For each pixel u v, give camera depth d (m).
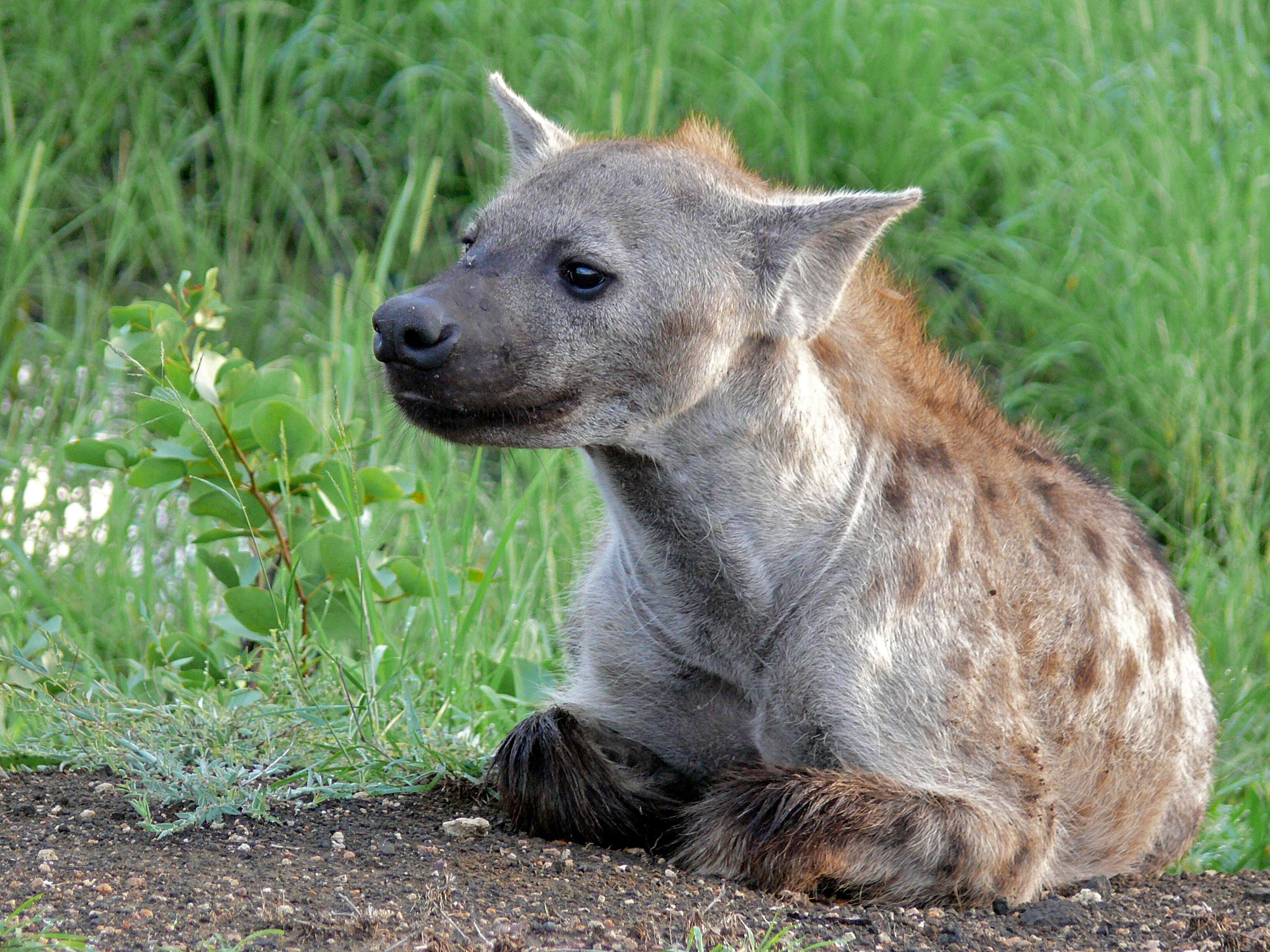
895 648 6.96
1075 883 7.71
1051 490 7.89
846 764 6.98
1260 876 7.99
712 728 7.50
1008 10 17.33
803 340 6.91
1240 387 14.07
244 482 9.41
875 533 7.03
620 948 5.65
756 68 16.77
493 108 16.73
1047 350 14.66
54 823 6.86
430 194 12.30
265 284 15.88
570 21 17.14
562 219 6.65
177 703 8.23
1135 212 15.06
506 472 12.61
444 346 6.32
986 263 15.39
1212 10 17.27
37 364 14.80
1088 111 16.16
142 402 9.29
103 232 16.61
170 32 17.70
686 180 6.87
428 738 8.28
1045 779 7.21
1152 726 7.96
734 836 6.69
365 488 9.35
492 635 10.88
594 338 6.57
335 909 5.86
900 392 7.51
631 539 7.18
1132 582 8.00
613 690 7.60
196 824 6.95
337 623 9.22
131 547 11.80
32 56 17.19
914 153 16.16
